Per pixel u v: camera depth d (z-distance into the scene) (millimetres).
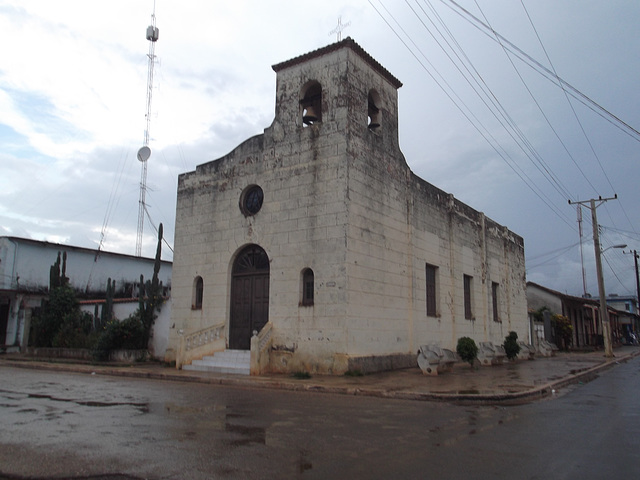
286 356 16703
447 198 24078
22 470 5504
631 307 93938
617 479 5309
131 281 36062
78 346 23828
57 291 26188
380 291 17672
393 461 5945
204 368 17328
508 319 30234
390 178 19094
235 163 19609
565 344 40469
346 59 17406
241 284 18891
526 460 6020
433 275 22203
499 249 30234
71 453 6168
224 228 19469
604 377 17766
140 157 32500
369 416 9008
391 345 17953
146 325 22125
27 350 25875
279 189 18109
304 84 18344
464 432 7621
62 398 10969
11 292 28500
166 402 10438
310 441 6914
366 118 18203
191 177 21031
